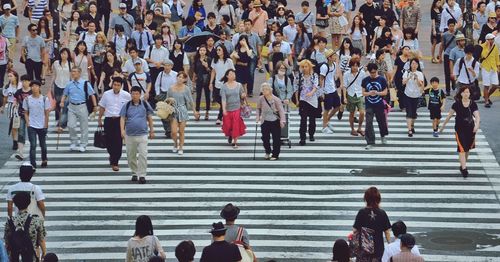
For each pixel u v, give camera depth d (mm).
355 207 37438
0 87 49969
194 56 48125
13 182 40281
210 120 46875
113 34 53500
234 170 41031
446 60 49656
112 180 40219
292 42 52281
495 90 49750
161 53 47656
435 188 39250
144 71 45719
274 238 34812
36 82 40812
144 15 53844
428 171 40938
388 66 47438
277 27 51875
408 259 26688
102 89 47938
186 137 44594
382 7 54250
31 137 40938
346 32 54781
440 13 54875
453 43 49781
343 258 25734
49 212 37344
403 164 41688
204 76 46438
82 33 50062
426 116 47156
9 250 29297
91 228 36000
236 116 43000
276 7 57000
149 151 43000
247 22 49750
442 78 52438
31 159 41094
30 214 29469
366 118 43000
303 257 33344
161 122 46469
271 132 41844
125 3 56469
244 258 27297
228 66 46188
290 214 36844
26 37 50281
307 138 44500
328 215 36750
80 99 42875
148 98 45906
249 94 49438
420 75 44500
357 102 44062
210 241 34750
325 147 43438
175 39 50156
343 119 47062
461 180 40031
